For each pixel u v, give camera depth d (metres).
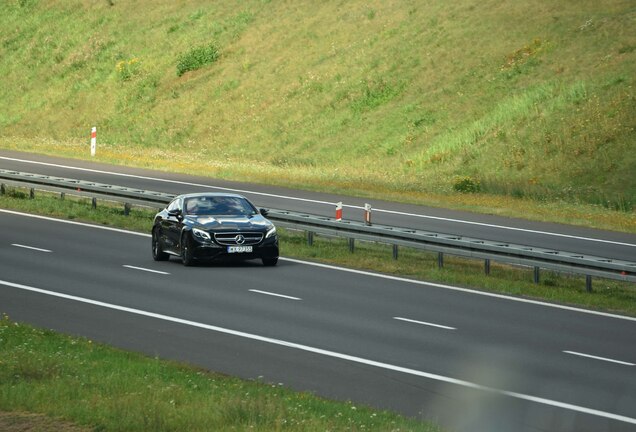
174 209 38.84
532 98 77.00
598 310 30.48
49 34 123.56
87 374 19.25
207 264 38.09
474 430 16.86
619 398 19.55
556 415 18.14
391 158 79.56
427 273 36.59
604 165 66.31
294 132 89.50
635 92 71.88
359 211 54.88
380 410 17.75
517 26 89.06
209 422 15.71
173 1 120.69
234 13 113.00
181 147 94.44
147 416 15.80
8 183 59.81
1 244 41.75
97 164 75.69
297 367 21.77
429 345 24.44
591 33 83.44
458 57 88.75
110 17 121.81
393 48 94.62
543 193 63.59
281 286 33.22
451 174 72.44
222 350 23.36
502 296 32.53
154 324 26.36
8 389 17.52
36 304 28.94
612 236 48.66
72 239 44.03
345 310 29.06
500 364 22.42
